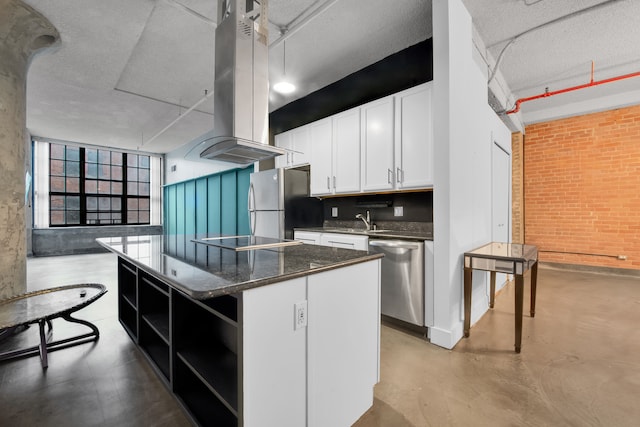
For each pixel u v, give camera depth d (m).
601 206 4.42
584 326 2.59
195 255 1.61
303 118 4.38
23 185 2.52
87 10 2.28
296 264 1.31
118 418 1.47
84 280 4.29
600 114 4.41
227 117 2.00
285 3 2.39
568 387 1.71
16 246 2.45
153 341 2.18
